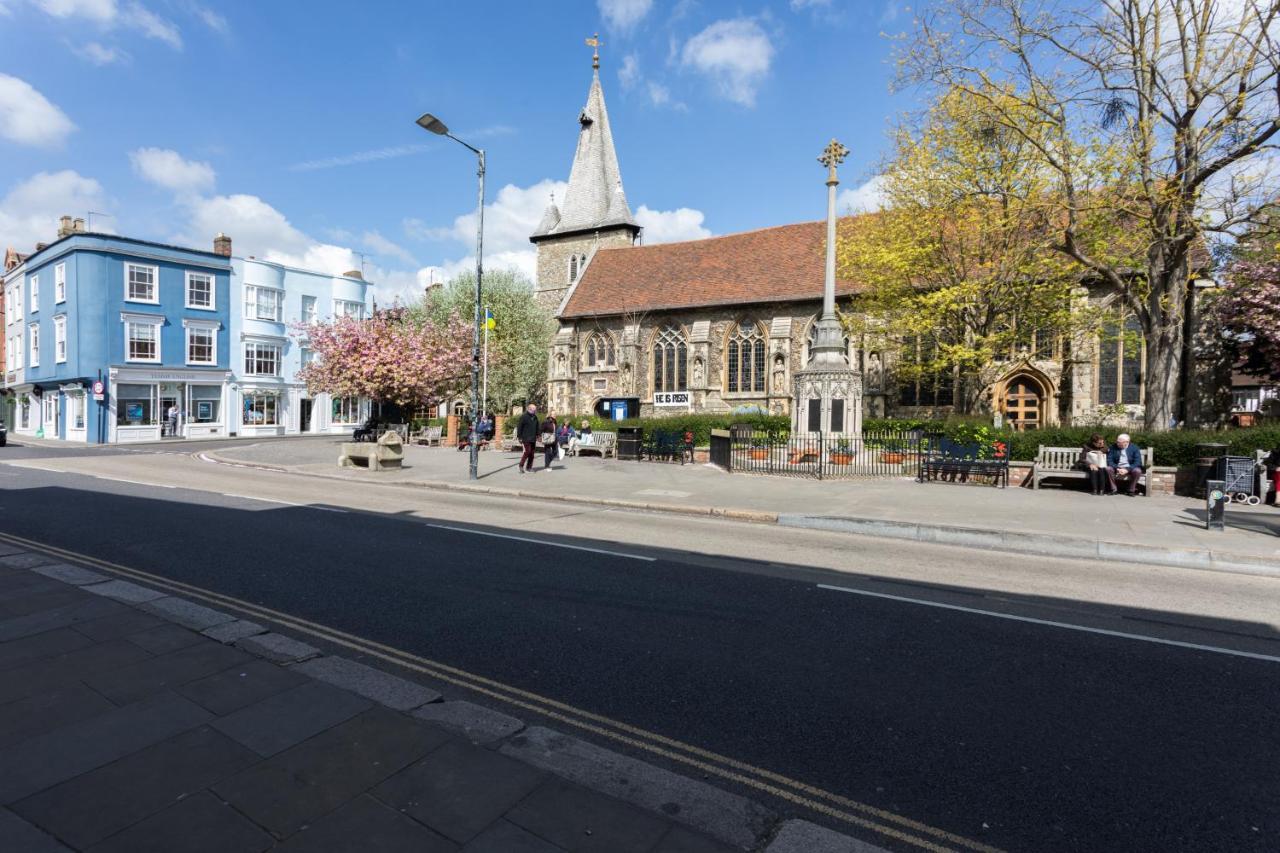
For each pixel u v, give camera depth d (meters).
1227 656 5.22
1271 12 14.01
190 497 13.07
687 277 38.59
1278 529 10.22
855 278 27.25
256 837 2.63
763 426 24.03
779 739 3.78
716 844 2.70
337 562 7.72
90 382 33.75
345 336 30.52
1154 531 9.89
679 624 5.70
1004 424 22.14
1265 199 16.17
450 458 22.69
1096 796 3.27
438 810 2.83
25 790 2.90
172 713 3.63
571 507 12.84
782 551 8.88
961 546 9.62
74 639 4.71
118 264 34.72
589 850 2.62
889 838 2.93
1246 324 22.97
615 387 39.38
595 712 4.07
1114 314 23.30
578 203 51.03
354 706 3.77
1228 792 3.32
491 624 5.61
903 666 4.88
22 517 10.46
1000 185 20.70
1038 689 4.52
